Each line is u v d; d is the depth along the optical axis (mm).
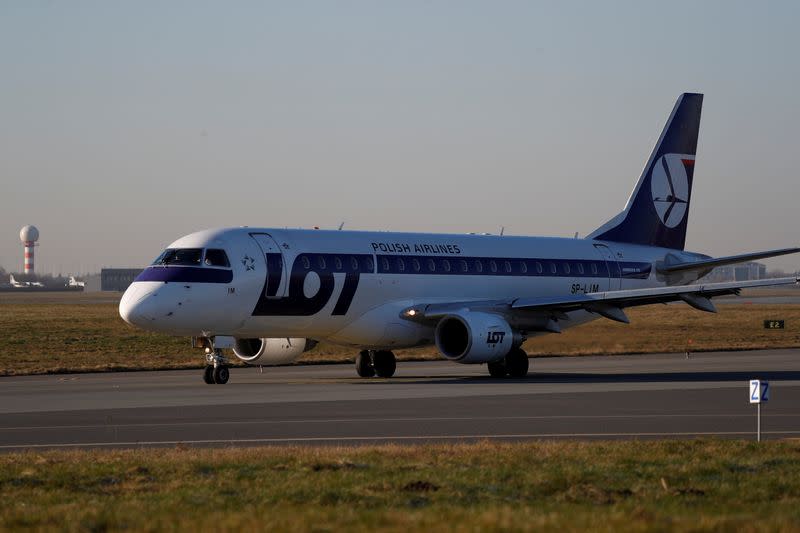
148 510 50875
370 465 65062
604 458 68062
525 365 158250
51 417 102125
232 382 150250
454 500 53812
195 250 143500
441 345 154625
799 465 65250
